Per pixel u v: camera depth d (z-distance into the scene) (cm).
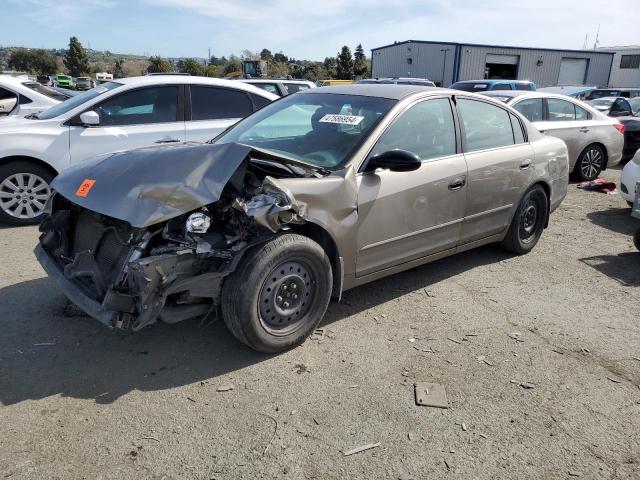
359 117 412
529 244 562
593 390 328
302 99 473
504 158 491
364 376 334
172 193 308
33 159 618
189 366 338
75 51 8275
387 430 285
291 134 429
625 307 447
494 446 276
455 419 296
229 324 333
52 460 255
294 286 351
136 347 358
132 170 331
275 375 331
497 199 495
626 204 825
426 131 432
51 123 629
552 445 279
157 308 304
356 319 410
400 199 401
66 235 370
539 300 456
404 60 4078
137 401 301
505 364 354
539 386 330
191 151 338
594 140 959
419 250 434
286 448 269
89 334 372
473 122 477
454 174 441
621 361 362
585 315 430
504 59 3788
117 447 265
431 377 335
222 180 319
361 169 381
